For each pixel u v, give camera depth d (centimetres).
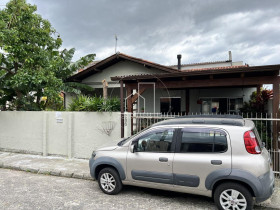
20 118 871
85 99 805
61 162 717
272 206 399
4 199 448
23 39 872
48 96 916
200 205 416
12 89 1038
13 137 886
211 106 1262
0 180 575
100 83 1303
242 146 359
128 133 696
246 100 1195
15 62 924
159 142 425
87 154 753
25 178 593
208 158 373
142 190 492
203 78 698
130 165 439
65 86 1175
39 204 424
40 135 834
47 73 906
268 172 350
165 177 405
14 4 875
